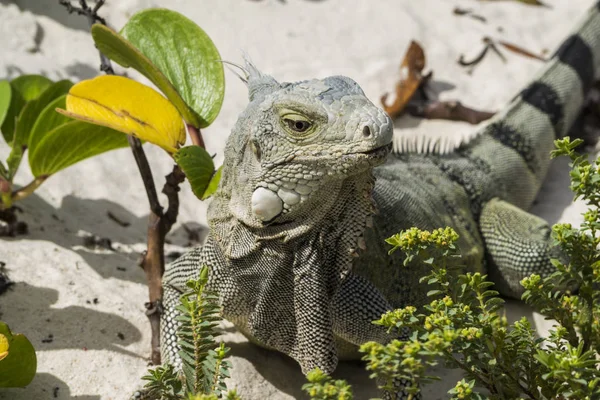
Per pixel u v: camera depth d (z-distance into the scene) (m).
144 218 12.41
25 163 12.64
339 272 8.21
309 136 7.50
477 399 7.42
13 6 15.34
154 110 9.58
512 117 13.64
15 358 8.41
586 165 8.16
